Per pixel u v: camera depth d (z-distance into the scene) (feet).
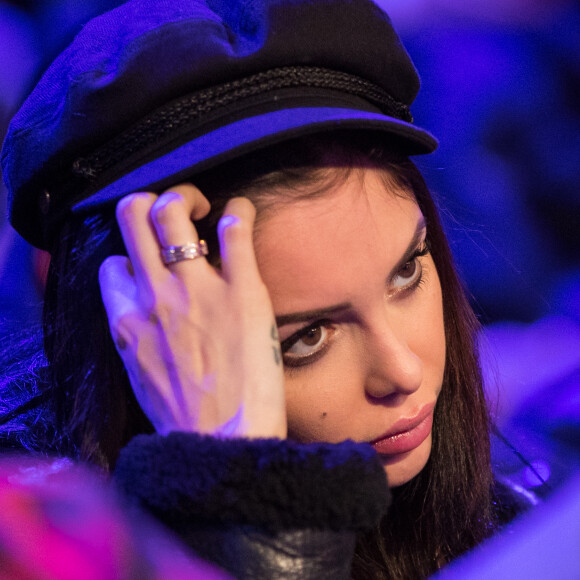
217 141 10.57
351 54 11.60
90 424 12.94
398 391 11.87
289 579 9.48
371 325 11.65
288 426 12.23
